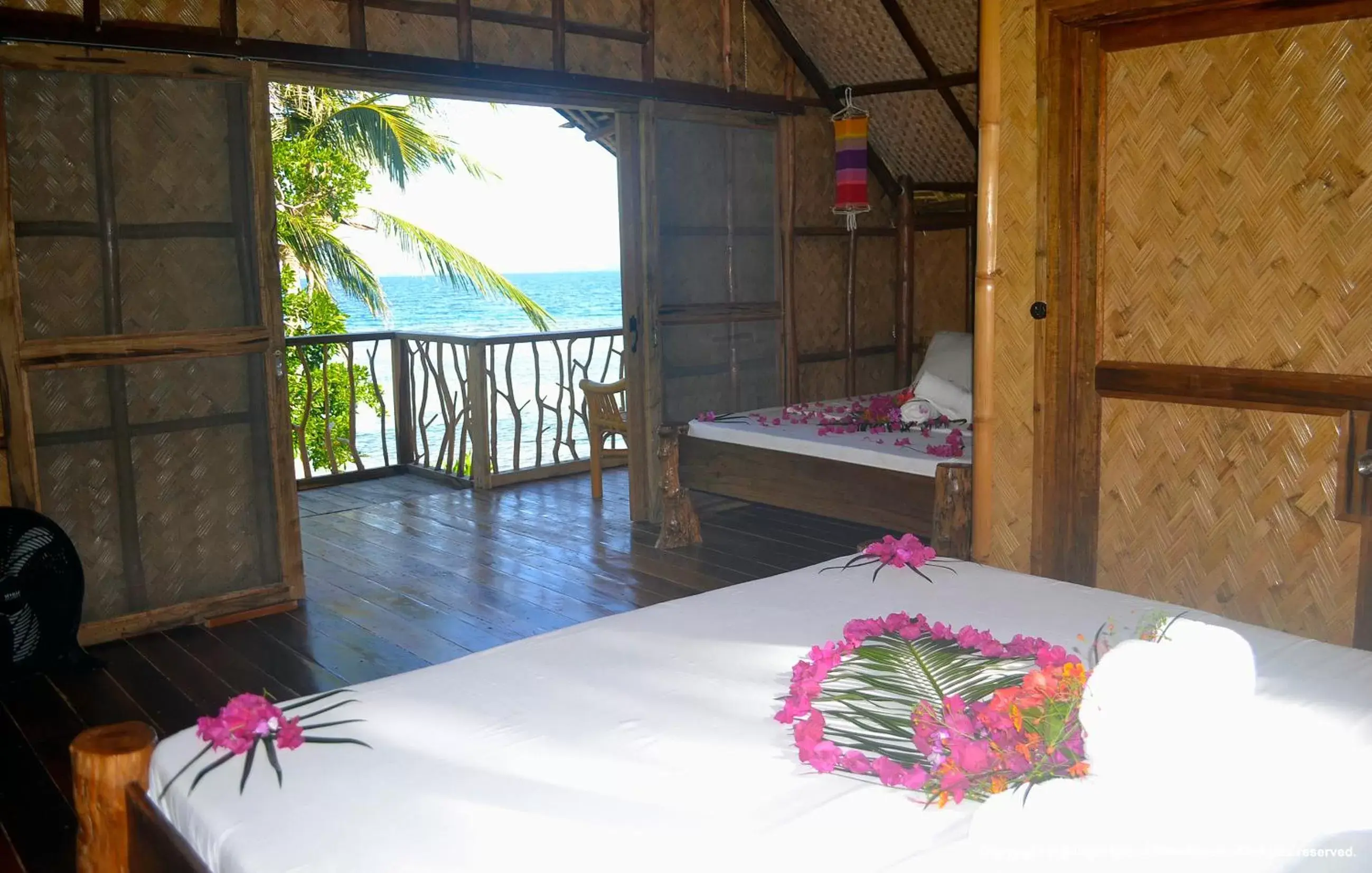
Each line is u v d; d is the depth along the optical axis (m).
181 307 3.75
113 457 3.67
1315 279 2.70
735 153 5.41
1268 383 2.80
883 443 4.05
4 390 3.41
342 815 1.35
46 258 3.47
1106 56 3.01
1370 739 1.51
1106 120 3.04
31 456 3.47
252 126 3.82
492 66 4.45
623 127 5.05
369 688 1.78
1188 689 1.29
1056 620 2.07
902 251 6.10
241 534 3.96
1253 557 2.90
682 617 2.12
